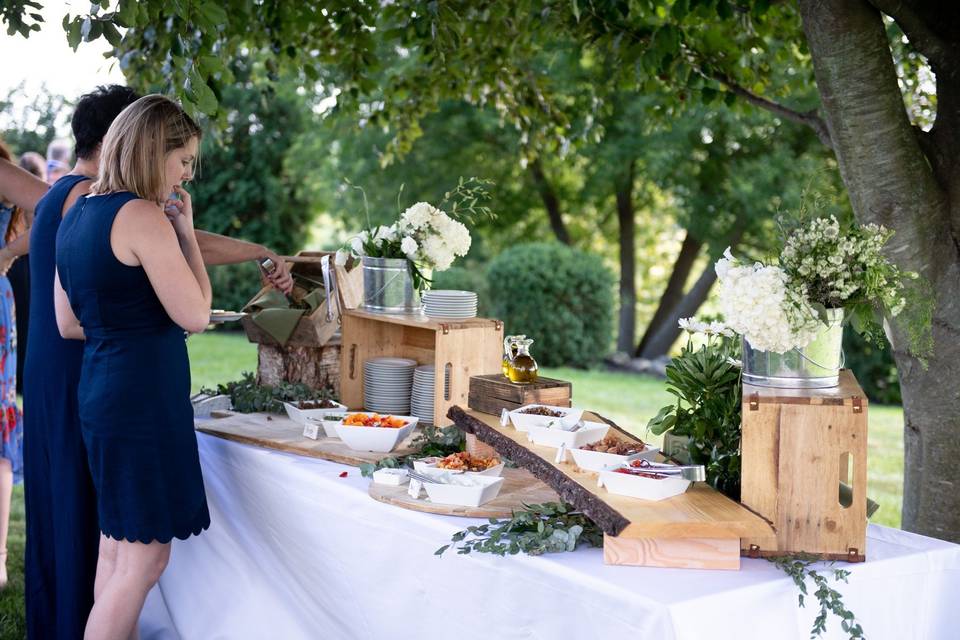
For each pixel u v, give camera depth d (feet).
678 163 39.52
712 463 7.25
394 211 42.65
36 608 9.20
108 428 7.98
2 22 10.18
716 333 7.60
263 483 9.24
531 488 8.05
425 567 7.36
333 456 9.03
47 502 9.04
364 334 11.18
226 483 9.85
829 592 6.23
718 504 6.68
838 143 9.55
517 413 8.35
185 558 10.18
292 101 43.75
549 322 34.50
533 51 16.48
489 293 35.12
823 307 6.55
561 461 7.55
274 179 43.93
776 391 6.76
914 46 9.77
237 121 42.96
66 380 8.65
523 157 17.37
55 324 8.69
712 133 38.34
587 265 34.88
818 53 9.46
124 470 8.05
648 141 37.93
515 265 34.50
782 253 6.73
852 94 9.30
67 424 8.66
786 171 37.04
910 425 9.75
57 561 8.94
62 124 35.06
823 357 6.77
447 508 7.48
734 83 13.34
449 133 41.93
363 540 7.97
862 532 6.59
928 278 9.34
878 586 6.60
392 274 10.56
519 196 47.16
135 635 9.51
